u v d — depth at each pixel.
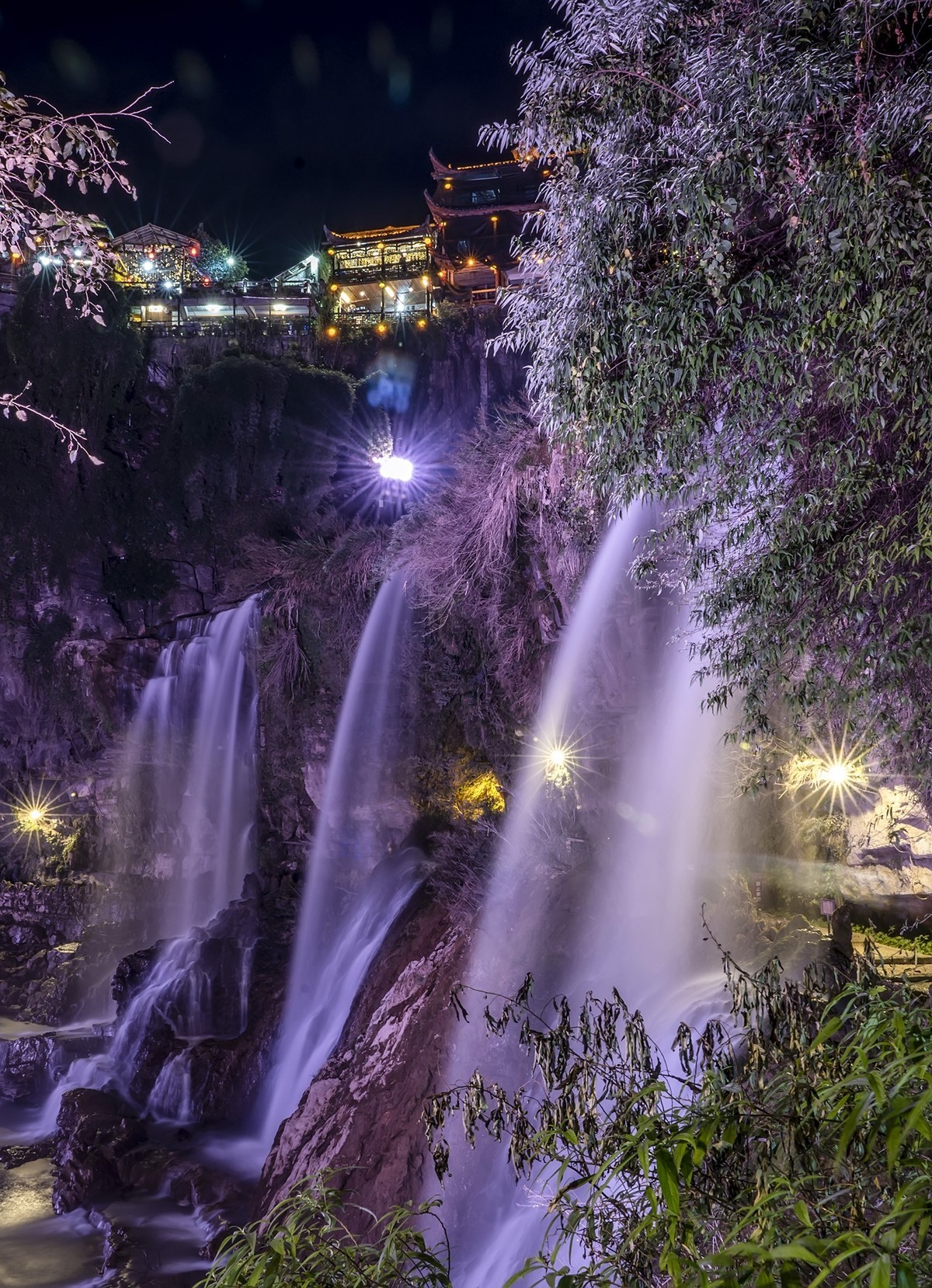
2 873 31.20
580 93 8.66
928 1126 2.50
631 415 8.23
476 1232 11.73
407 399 36.41
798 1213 2.60
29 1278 14.41
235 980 22.16
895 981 4.57
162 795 29.86
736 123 7.28
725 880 16.28
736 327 7.93
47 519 32.66
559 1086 4.65
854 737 9.70
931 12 7.16
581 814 18.52
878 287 7.14
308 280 49.56
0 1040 23.53
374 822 24.03
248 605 29.53
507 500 19.17
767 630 8.43
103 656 31.00
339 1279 3.45
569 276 8.33
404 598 23.70
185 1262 14.52
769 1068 4.32
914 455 7.59
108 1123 18.45
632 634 17.75
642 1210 3.59
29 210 7.89
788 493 8.42
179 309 41.72
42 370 32.88
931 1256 2.57
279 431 34.19
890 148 6.94
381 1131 13.77
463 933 16.62
